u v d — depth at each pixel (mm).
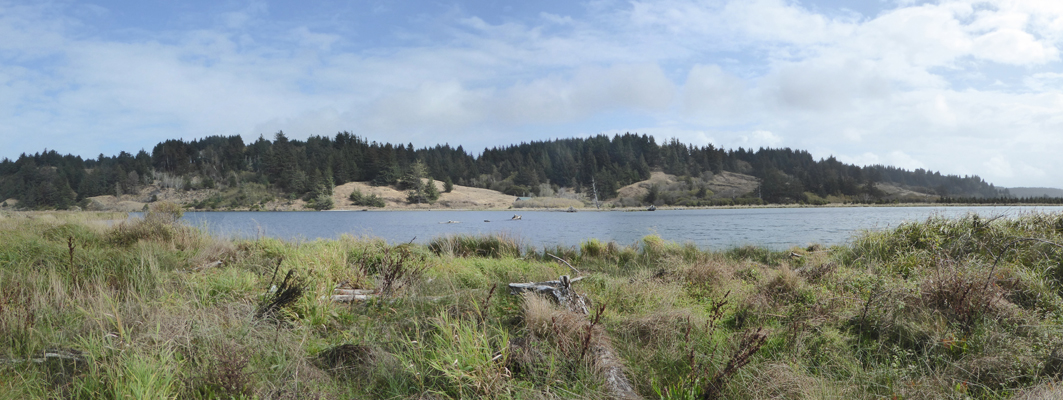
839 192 171500
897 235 9477
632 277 7699
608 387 3555
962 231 8680
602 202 157125
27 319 4039
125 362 3309
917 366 3998
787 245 18156
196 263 7492
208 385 3299
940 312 4914
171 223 11156
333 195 134500
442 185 156625
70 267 5941
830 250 10859
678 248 12406
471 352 3584
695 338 4543
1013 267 6383
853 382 3744
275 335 4199
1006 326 4578
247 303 4961
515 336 4492
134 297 4938
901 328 4660
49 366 3506
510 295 6176
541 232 30109
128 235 9898
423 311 5234
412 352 3924
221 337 3873
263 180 144375
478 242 12906
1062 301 5211
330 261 7145
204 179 159625
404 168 162125
